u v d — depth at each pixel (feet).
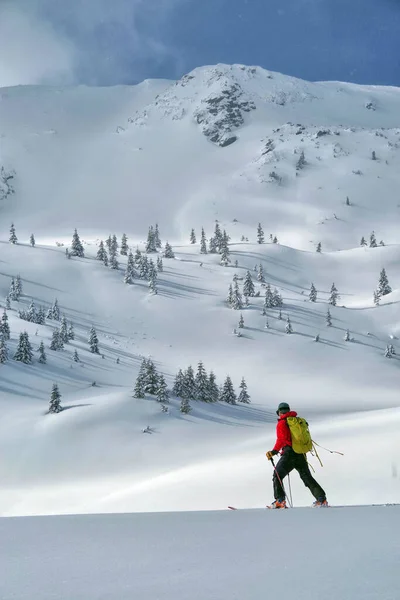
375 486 82.43
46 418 273.75
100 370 406.00
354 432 153.07
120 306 606.96
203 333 559.79
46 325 516.73
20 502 194.80
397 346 561.43
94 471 224.94
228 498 114.01
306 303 637.71
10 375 347.15
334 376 471.21
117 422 269.44
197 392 329.31
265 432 268.82
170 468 215.72
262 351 521.24
